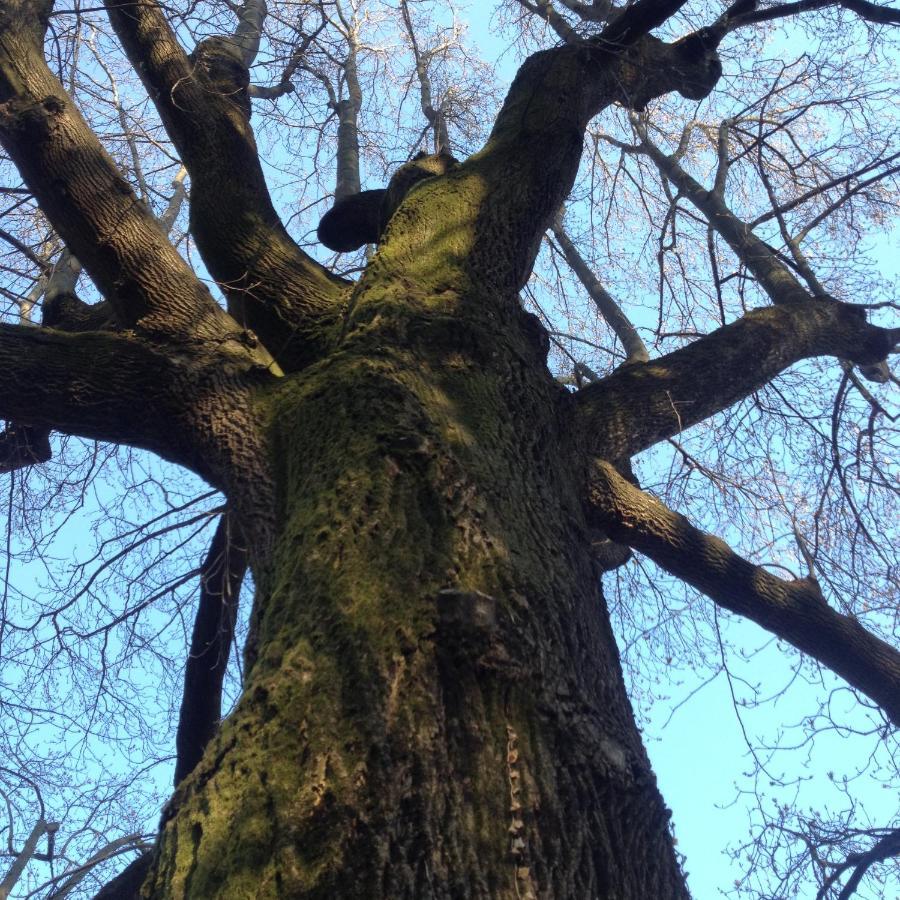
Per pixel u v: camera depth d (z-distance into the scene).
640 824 2.01
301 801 1.66
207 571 4.48
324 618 1.99
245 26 5.06
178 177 5.71
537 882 1.72
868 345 4.40
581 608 2.40
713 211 5.31
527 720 1.96
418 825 1.68
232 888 1.55
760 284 5.00
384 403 2.62
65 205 3.33
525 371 3.16
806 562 4.56
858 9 4.84
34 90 3.49
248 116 4.48
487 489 2.46
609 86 4.69
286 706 1.83
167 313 3.22
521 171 4.05
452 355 2.99
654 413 3.69
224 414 2.97
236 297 3.92
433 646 1.96
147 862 3.64
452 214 3.75
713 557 3.65
